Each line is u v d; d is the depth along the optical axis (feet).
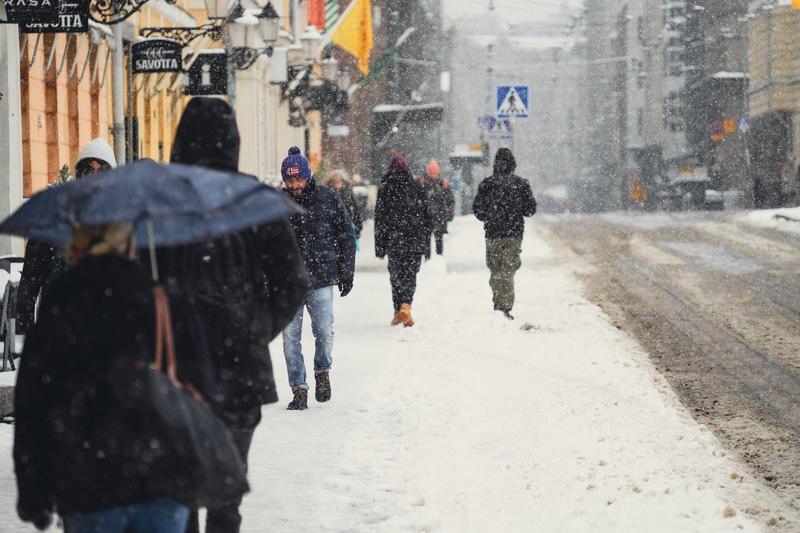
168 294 37.04
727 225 318.86
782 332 123.34
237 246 41.96
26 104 165.58
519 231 134.31
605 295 160.25
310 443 70.95
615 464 65.31
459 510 56.34
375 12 533.55
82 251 33.68
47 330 32.37
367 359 104.73
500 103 226.79
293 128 384.47
